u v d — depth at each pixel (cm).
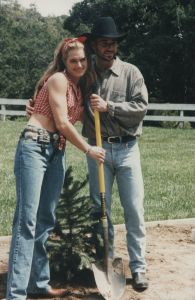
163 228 670
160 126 2664
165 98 4041
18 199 411
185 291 469
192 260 549
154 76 3922
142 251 476
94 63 462
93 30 452
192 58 3750
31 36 5997
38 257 446
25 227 409
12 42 5362
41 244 443
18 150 412
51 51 5653
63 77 410
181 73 3897
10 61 5300
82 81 445
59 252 466
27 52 5450
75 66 414
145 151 1544
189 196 877
